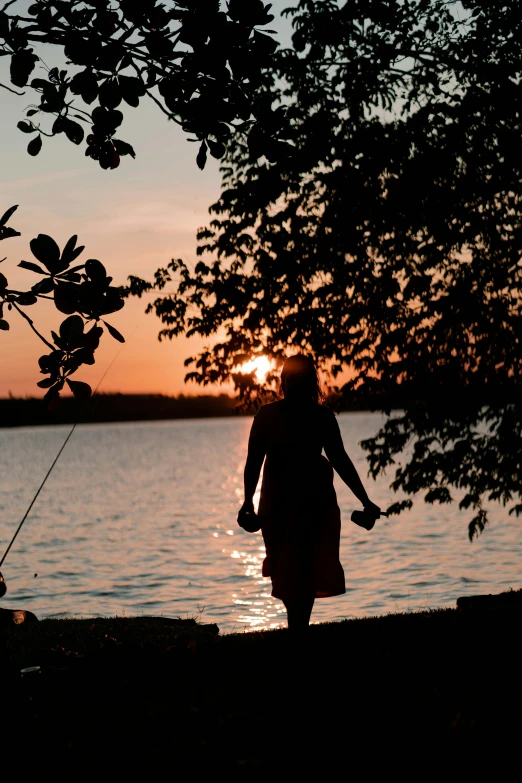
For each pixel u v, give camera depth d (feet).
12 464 356.59
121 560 88.63
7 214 18.95
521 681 14.84
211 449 446.19
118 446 544.21
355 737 12.60
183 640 24.41
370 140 41.75
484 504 128.06
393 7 41.19
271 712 13.97
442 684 14.97
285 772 11.49
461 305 42.19
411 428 43.55
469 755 11.66
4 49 20.25
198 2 19.84
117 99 20.44
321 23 41.81
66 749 12.89
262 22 20.20
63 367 19.56
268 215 44.88
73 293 19.31
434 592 59.52
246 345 45.37
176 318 46.29
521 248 42.16
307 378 17.02
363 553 83.87
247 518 16.90
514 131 41.75
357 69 43.11
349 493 165.07
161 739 13.02
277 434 16.72
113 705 14.96
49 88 20.74
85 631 29.60
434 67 43.73
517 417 41.98
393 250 43.65
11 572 81.76
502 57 41.47
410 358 42.45
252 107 21.44
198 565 82.17
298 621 16.46
